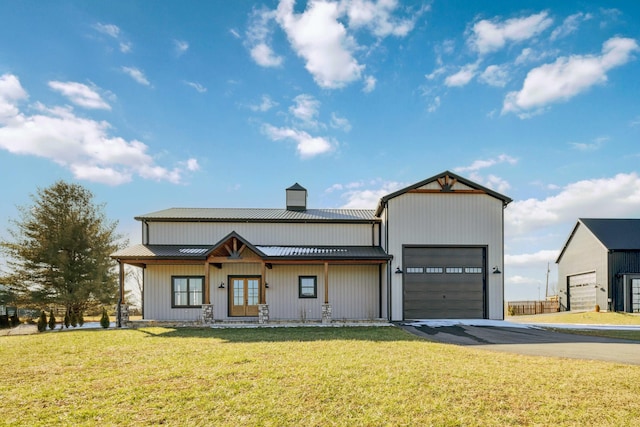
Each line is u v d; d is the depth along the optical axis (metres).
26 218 24.95
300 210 22.23
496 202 18.62
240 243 17.52
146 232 19.44
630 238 24.59
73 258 24.70
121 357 9.46
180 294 18.81
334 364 8.30
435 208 18.44
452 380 7.09
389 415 5.50
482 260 18.41
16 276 24.39
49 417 5.48
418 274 18.09
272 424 5.20
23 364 8.82
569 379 7.15
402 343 11.15
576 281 27.92
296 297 19.03
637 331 14.76
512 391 6.48
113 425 5.18
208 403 5.94
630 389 6.59
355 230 20.14
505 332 14.12
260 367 8.07
